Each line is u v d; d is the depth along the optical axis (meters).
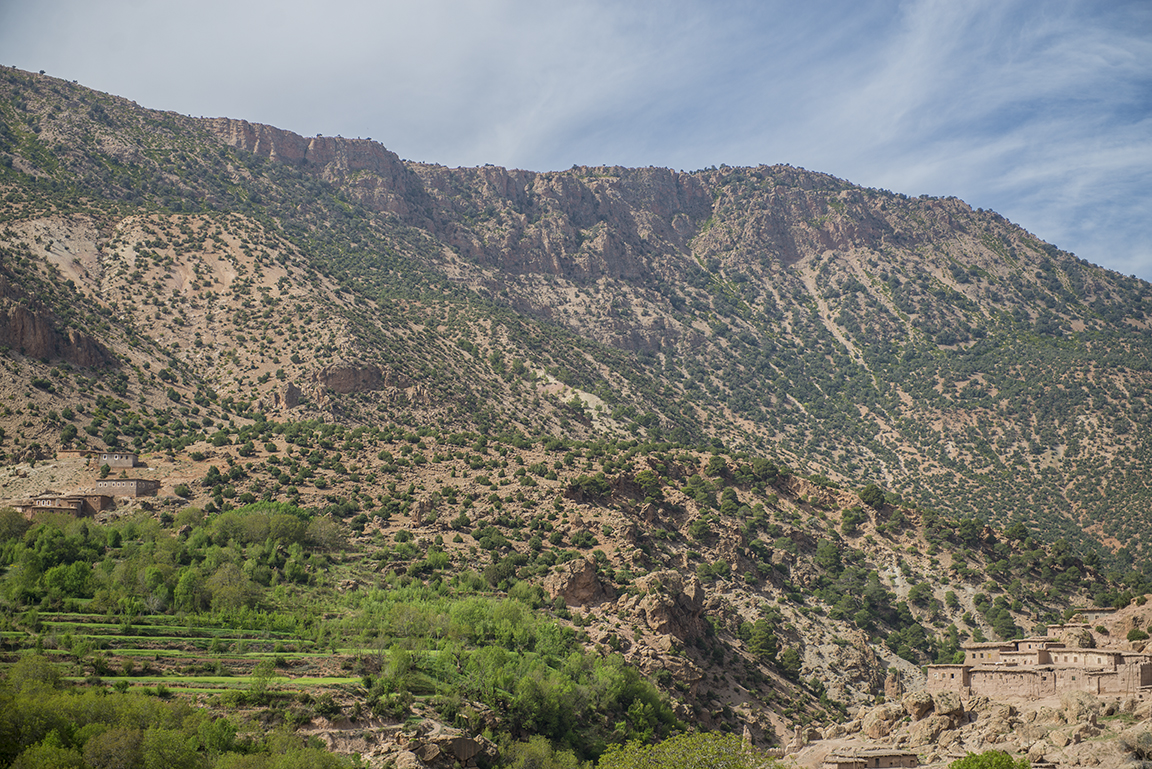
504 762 118.44
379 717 117.62
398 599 162.38
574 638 152.12
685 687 150.75
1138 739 84.56
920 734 104.50
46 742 96.81
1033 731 93.19
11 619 137.75
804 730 127.81
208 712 111.50
